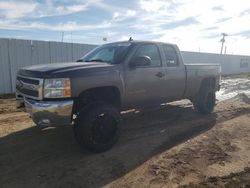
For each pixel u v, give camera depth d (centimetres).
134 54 627
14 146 579
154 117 825
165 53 711
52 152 551
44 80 505
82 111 529
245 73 3766
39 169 480
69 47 1541
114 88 582
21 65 1350
